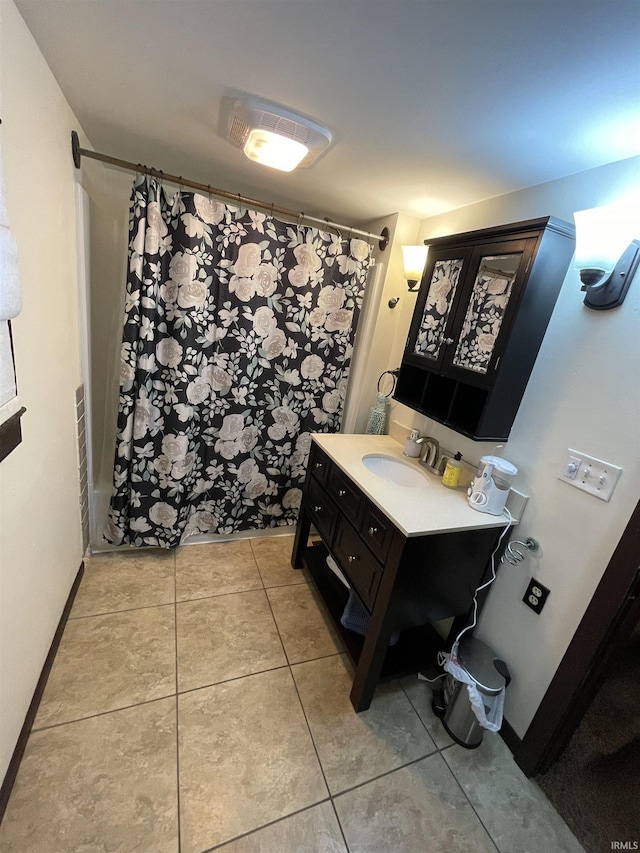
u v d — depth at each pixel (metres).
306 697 1.44
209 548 2.21
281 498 2.33
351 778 1.20
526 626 1.34
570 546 1.21
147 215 1.59
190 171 1.90
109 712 1.28
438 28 0.76
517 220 1.49
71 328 1.52
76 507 1.71
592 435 1.16
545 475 1.30
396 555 1.24
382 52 0.86
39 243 1.11
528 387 1.37
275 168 1.56
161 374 1.81
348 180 1.65
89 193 1.70
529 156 1.21
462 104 1.00
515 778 1.28
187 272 1.68
